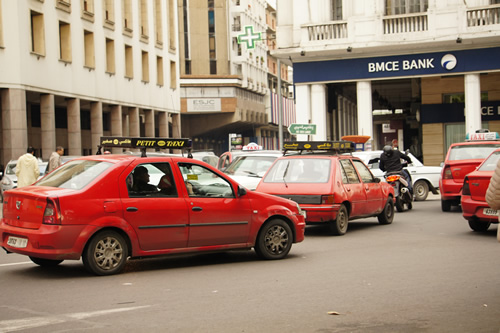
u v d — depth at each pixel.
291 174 14.72
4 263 10.84
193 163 10.49
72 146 39.09
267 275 9.55
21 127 33.31
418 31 30.78
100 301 7.77
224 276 9.49
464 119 35.12
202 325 6.60
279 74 36.06
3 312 7.24
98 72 42.25
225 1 75.62
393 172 20.38
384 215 16.72
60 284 8.87
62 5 37.44
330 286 8.62
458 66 30.97
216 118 73.50
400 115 45.69
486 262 10.48
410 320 6.80
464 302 7.63
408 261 10.70
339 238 14.09
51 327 6.57
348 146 16.05
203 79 71.31
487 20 29.95
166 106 54.47
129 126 48.41
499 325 6.59
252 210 10.87
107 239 9.48
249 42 40.41
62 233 9.08
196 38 74.88
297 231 11.46
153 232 9.81
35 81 34.78
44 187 9.70
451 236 14.09
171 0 56.28
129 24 47.31
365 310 7.25
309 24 32.16
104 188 9.48
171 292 8.29
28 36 34.19
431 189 25.12
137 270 10.08
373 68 31.98
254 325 6.60
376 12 31.31
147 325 6.61
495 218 13.78
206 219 10.33
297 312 7.16
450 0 30.36
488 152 19.47
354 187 15.09
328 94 36.31
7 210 9.76
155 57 52.19
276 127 94.12
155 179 10.02
